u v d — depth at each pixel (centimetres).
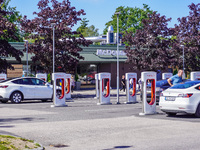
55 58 2928
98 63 4741
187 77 4328
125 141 852
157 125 1109
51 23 2778
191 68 3903
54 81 1908
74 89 4434
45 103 2219
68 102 2319
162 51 3294
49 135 937
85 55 4644
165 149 752
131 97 2192
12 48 2777
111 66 4694
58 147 794
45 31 2877
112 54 4794
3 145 705
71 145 814
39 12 2938
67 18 2964
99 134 952
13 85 2216
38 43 2962
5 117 1360
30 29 2912
